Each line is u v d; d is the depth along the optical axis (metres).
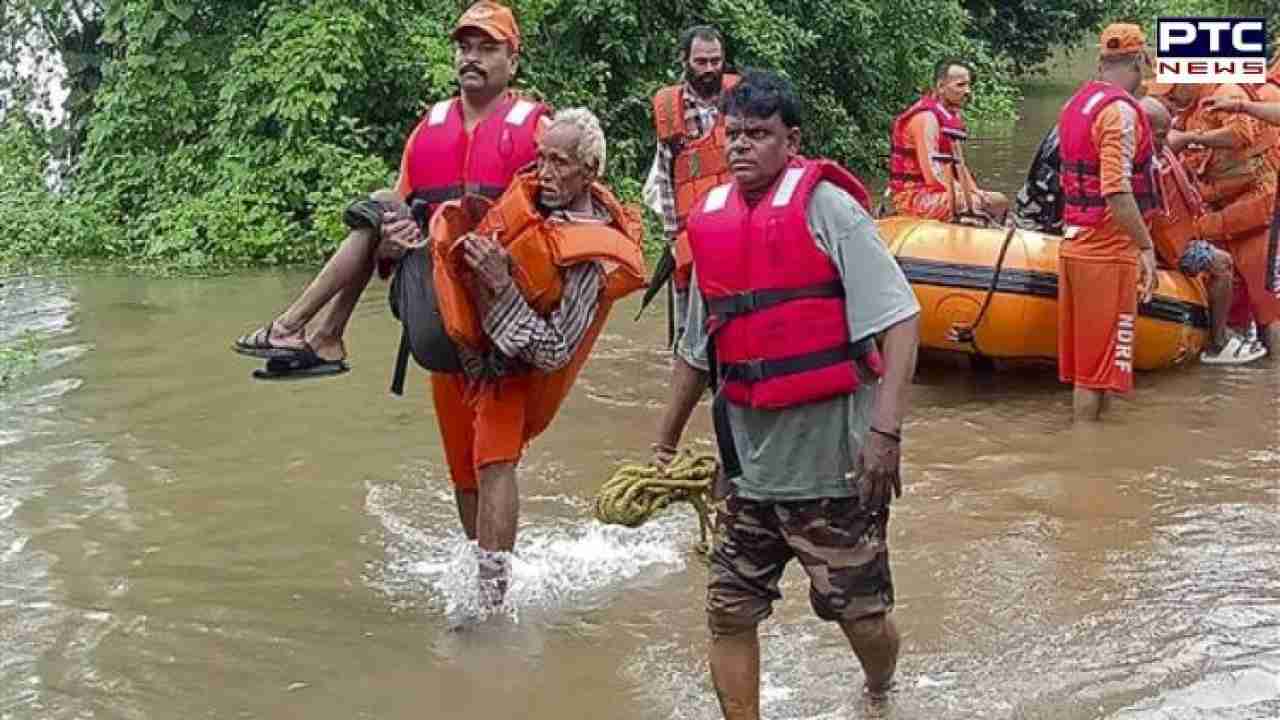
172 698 4.85
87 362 8.92
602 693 4.86
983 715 4.59
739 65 16.06
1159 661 4.95
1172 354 8.82
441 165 5.56
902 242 8.78
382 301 10.62
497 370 5.36
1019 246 8.62
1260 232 9.28
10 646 5.20
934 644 5.13
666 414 4.71
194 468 7.06
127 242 12.68
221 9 13.54
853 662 4.99
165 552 6.07
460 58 5.57
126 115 13.26
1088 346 7.80
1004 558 5.91
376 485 6.86
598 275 5.33
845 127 18.77
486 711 4.75
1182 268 8.88
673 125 7.51
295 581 5.80
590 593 5.66
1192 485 6.80
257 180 12.61
